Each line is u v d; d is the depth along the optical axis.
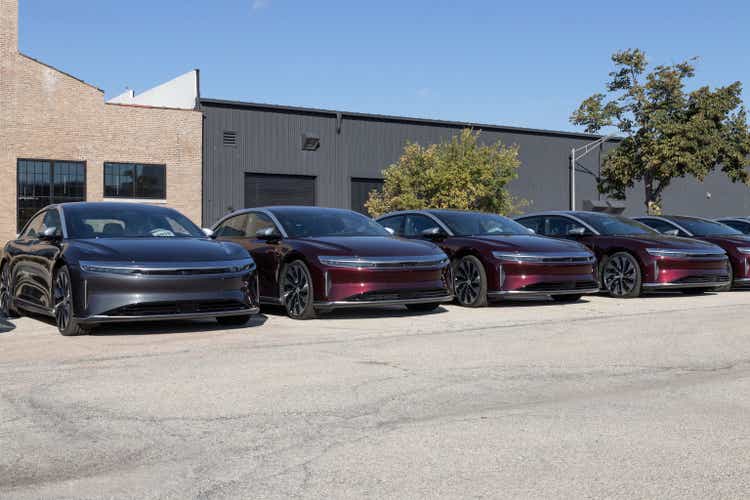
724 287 13.00
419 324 8.12
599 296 11.96
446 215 11.14
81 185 24.97
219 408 4.36
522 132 35.94
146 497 2.99
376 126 32.41
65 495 3.01
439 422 4.05
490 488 3.06
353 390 4.82
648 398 4.61
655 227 14.20
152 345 6.62
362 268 8.35
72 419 4.12
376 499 2.95
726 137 30.25
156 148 26.02
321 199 31.27
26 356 6.08
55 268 7.51
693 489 3.04
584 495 2.98
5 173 23.81
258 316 9.09
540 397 4.65
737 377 5.27
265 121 30.05
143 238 7.87
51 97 24.47
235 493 3.02
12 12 23.89
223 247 7.78
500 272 9.76
